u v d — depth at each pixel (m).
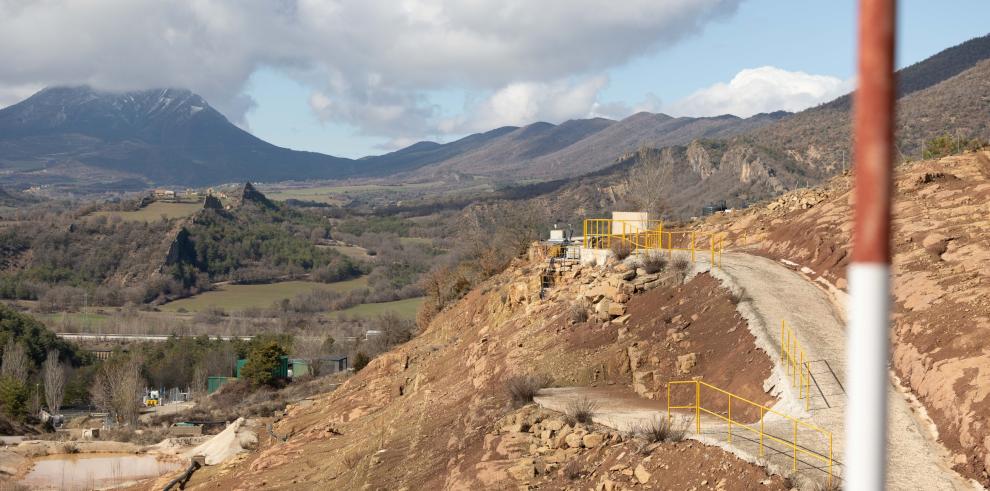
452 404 32.97
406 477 26.44
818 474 16.06
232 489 35.16
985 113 155.75
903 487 15.48
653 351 27.41
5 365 107.12
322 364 104.94
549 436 23.39
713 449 18.66
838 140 187.62
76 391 112.38
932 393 18.95
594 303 33.56
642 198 84.88
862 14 3.02
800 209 40.44
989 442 15.74
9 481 50.78
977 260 23.69
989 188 30.44
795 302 27.44
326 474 31.34
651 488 18.75
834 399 20.67
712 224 50.34
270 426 53.12
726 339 26.12
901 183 34.62
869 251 3.04
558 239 55.66
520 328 37.22
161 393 117.06
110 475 52.97
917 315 22.34
